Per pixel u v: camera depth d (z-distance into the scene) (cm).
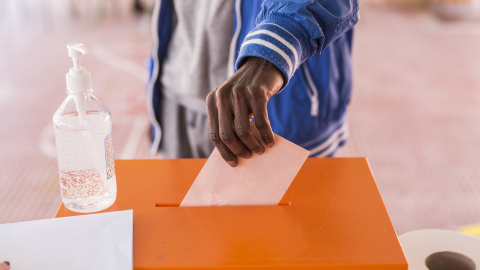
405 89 335
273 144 73
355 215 76
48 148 258
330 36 82
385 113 302
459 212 214
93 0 510
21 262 67
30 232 72
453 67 373
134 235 72
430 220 208
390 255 68
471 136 278
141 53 387
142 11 486
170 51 131
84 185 77
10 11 479
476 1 511
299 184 84
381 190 229
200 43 122
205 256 68
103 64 364
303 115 117
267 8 82
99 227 73
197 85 126
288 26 77
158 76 135
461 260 82
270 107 117
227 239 71
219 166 76
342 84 123
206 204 79
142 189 84
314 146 122
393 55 394
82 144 75
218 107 71
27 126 278
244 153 72
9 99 308
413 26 467
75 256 68
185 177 88
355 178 86
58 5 500
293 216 76
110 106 302
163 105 138
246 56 76
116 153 253
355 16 85
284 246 70
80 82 73
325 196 81
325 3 80
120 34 430
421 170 245
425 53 400
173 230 73
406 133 280
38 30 434
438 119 296
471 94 329
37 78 337
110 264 67
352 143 269
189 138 137
